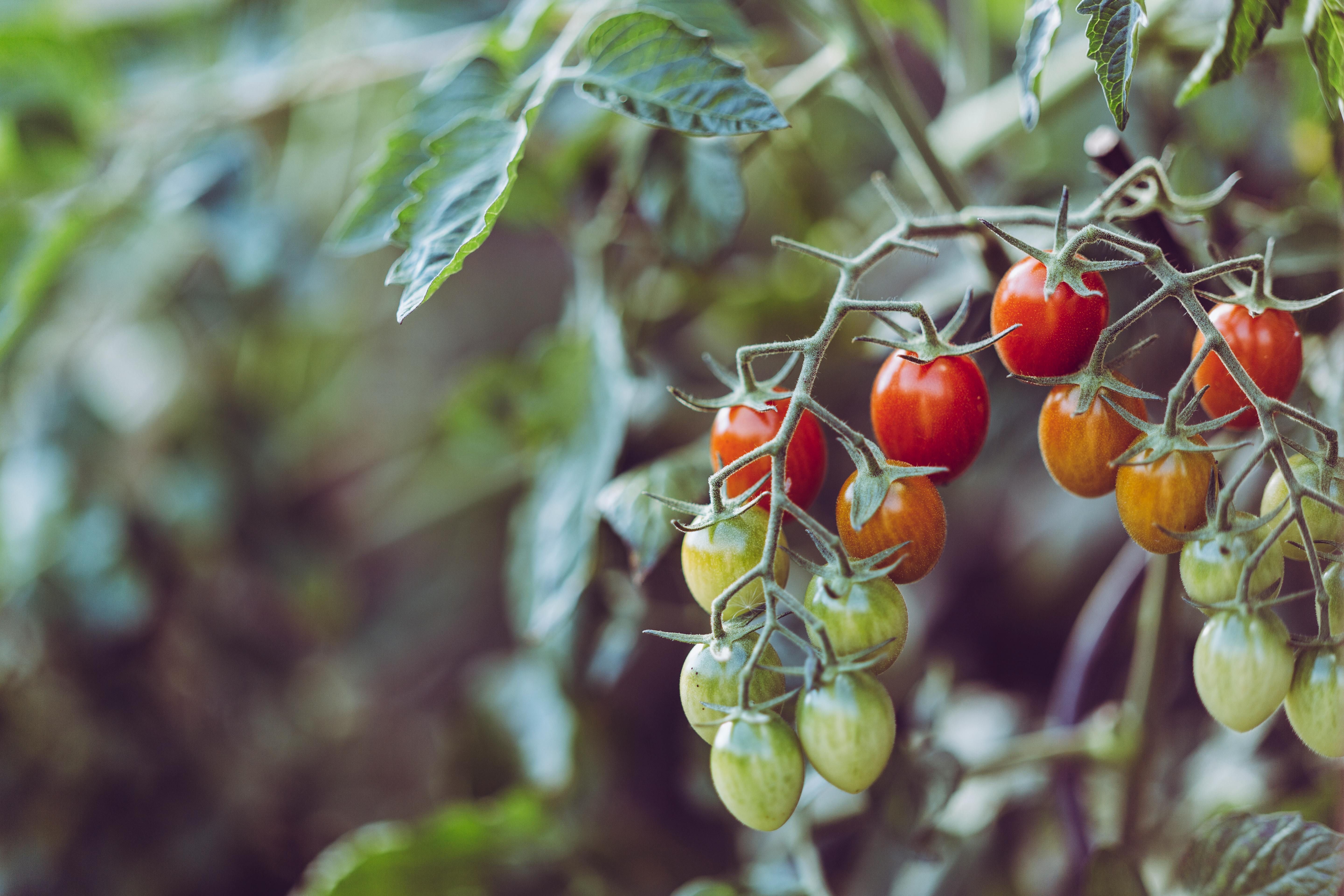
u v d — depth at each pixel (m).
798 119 0.96
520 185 0.91
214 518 1.34
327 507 1.62
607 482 0.83
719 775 0.67
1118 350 0.81
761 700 0.67
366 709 1.58
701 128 0.71
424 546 1.61
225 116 1.08
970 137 0.99
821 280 1.01
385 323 1.70
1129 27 0.68
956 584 1.17
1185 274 0.67
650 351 1.02
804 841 0.86
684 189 0.85
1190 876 0.76
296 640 1.55
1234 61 0.71
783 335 1.01
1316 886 0.74
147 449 1.38
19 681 1.24
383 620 1.60
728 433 0.70
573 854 0.95
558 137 0.91
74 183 1.10
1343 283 0.77
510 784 1.01
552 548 0.83
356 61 1.05
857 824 0.86
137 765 1.27
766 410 0.69
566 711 0.99
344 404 1.65
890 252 0.69
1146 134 0.90
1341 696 0.65
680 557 0.85
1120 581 0.85
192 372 1.39
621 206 0.90
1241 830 0.75
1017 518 1.18
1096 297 0.68
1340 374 0.77
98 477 1.30
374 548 1.64
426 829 0.90
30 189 1.10
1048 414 0.68
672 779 1.09
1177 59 0.86
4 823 1.22
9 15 1.14
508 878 0.95
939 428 0.69
